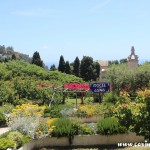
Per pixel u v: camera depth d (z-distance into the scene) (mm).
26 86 31625
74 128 16094
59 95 32250
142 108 11953
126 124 12336
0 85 31562
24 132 15781
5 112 24375
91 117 23109
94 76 63188
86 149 15086
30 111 20812
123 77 37844
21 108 20672
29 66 46062
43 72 44125
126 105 12500
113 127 15773
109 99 26453
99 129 15953
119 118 12531
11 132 14719
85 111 23531
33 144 15453
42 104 31281
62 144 15773
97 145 15688
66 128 15875
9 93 29469
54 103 31500
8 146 13219
